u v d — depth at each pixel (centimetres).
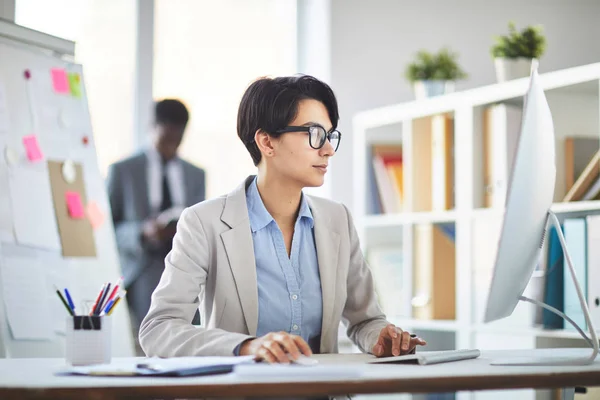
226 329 172
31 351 241
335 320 180
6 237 244
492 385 118
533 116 135
